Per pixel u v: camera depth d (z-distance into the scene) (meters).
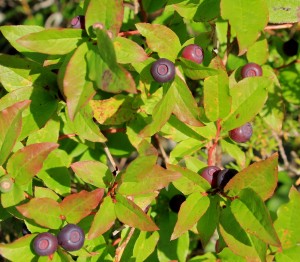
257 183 0.26
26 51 0.29
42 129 0.30
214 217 0.27
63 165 0.29
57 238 0.25
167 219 0.33
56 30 0.25
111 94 0.32
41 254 0.25
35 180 0.32
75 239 0.25
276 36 0.38
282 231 0.28
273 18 0.29
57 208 0.26
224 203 0.28
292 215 0.28
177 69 0.28
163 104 0.27
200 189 0.27
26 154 0.26
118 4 0.25
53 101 0.29
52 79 0.30
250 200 0.25
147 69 0.28
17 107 0.27
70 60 0.25
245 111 0.28
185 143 0.29
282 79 0.37
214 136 0.29
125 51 0.26
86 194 0.26
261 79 0.28
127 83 0.23
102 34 0.23
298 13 0.29
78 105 0.25
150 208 0.31
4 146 0.26
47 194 0.27
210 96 0.28
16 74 0.30
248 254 0.26
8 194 0.26
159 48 0.28
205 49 0.32
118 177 0.26
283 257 0.28
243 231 0.26
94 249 0.29
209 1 0.29
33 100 0.29
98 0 0.25
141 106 0.30
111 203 0.26
